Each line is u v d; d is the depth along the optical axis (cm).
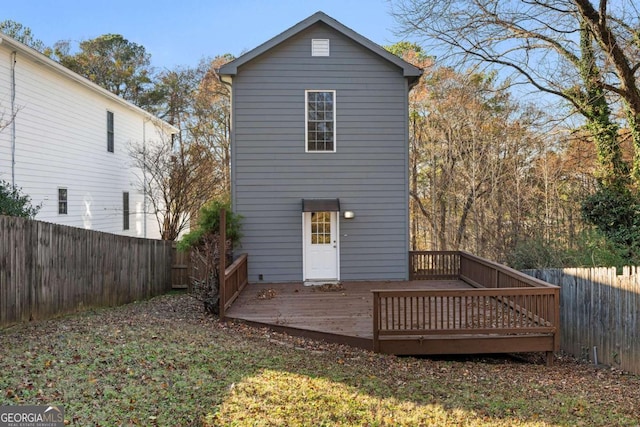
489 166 2012
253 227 1122
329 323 755
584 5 948
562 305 841
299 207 1128
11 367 452
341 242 1140
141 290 1139
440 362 667
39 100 1165
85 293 902
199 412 387
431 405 461
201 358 542
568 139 1292
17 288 711
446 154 2206
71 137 1326
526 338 668
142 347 561
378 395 479
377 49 1112
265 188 1122
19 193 1061
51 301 795
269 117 1118
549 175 1761
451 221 2255
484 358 730
